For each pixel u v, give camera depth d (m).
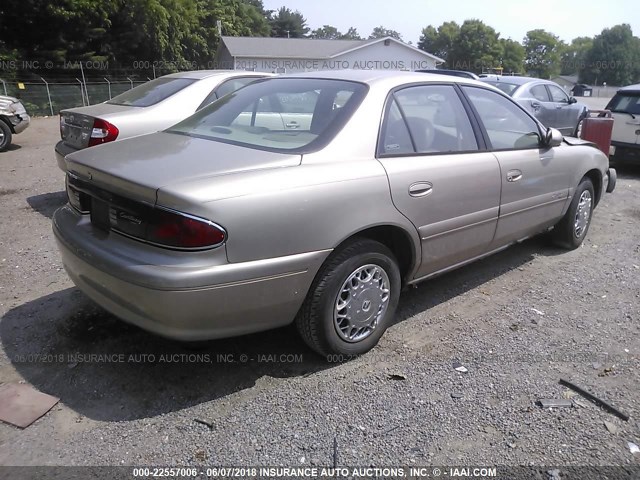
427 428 2.70
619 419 2.78
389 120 3.35
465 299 4.18
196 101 6.57
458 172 3.60
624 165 10.51
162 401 2.87
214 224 2.53
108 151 3.22
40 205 6.70
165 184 2.59
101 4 31.44
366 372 3.17
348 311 3.16
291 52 42.22
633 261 5.08
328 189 2.89
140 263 2.59
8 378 3.04
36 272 4.50
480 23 79.06
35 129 16.77
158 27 35.75
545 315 3.93
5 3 28.11
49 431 2.64
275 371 3.16
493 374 3.16
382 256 3.24
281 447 2.55
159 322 2.61
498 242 4.19
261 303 2.75
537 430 2.69
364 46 42.12
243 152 3.02
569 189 4.87
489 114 4.09
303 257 2.81
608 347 3.49
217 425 2.69
